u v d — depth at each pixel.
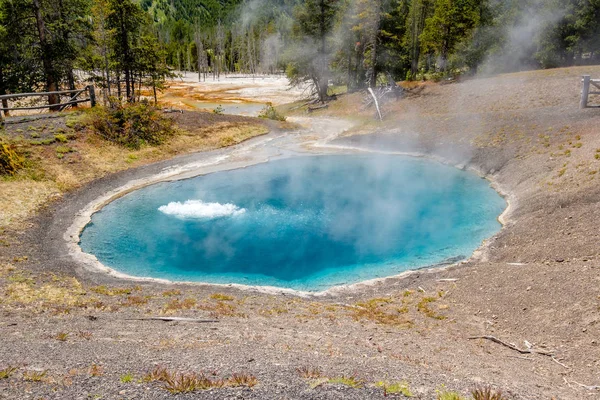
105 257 14.89
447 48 46.28
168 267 14.34
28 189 18.44
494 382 6.18
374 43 44.03
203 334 8.23
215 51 134.25
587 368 7.01
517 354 7.94
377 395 5.48
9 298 10.01
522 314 9.38
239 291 12.27
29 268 12.79
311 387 5.65
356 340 8.36
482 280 11.47
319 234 16.91
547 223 14.17
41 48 27.78
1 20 28.11
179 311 9.88
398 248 15.46
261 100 62.81
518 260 12.69
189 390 5.52
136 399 5.34
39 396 5.37
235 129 33.22
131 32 34.03
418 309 10.59
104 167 23.00
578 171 16.53
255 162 27.27
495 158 23.58
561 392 6.05
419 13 52.44
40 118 24.31
